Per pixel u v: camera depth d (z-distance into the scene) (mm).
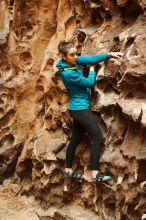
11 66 6402
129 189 4586
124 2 4730
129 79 4477
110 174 4793
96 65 4891
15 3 6184
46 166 5523
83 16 5316
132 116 4402
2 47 6438
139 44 4473
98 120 4926
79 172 5188
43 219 5473
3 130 6449
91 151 4688
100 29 5043
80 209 5242
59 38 5688
